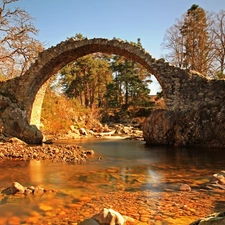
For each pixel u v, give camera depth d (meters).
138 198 5.21
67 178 7.04
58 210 4.56
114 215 3.92
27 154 10.77
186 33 30.28
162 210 4.51
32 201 5.02
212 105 14.82
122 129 28.16
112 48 17.27
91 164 9.27
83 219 4.14
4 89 17.83
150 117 17.06
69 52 17.55
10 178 6.96
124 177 7.20
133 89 39.53
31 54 20.83
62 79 36.50
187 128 14.81
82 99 38.47
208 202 4.91
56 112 23.45
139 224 3.93
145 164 9.35
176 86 15.76
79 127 25.19
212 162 9.70
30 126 16.83
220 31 27.75
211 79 15.28
